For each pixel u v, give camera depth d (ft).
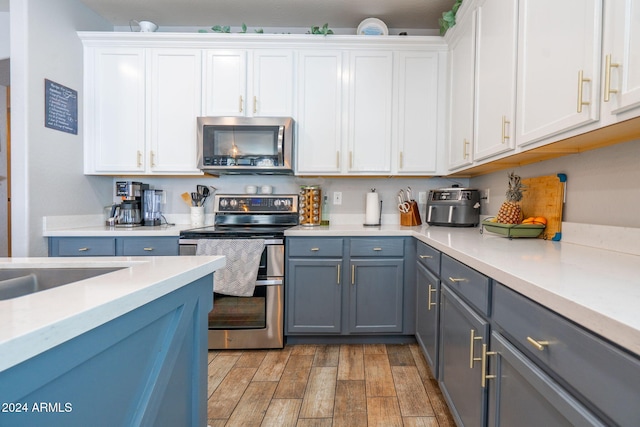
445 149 8.37
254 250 7.23
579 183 4.91
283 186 9.55
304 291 7.55
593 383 1.91
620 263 3.40
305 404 5.46
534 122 4.30
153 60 8.47
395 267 7.54
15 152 7.05
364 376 6.32
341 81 8.38
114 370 2.10
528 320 2.66
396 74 8.38
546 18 4.01
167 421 2.72
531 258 3.70
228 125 8.13
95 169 8.58
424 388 5.90
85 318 1.70
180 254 7.38
